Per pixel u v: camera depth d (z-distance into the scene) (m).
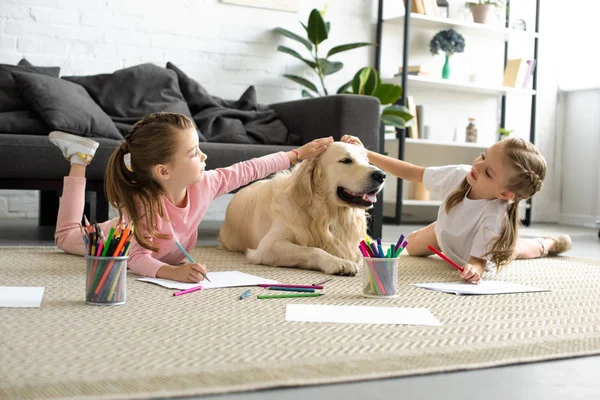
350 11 5.14
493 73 5.85
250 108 4.12
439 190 2.52
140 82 3.84
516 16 5.89
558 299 1.84
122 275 1.60
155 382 1.02
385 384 1.08
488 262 2.33
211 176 2.21
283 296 1.74
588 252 3.37
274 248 2.33
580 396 1.05
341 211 2.35
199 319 1.46
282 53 4.88
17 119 3.20
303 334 1.35
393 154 5.41
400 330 1.41
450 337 1.37
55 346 1.21
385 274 1.76
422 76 5.12
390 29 5.29
